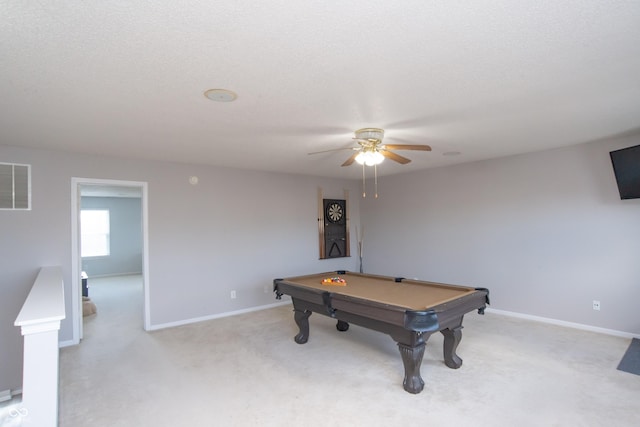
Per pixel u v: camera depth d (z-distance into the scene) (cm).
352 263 684
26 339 134
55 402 139
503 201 484
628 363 318
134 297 673
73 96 234
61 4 136
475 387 281
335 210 661
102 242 965
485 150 438
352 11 146
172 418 247
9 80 207
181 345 392
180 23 152
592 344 365
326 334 423
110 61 187
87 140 349
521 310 467
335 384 293
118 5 138
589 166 406
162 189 466
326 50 180
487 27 161
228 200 524
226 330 445
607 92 245
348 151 418
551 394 268
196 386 294
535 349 356
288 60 190
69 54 178
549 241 440
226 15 147
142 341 407
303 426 235
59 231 393
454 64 199
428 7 144
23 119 279
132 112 268
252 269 545
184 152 412
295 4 140
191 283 485
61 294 207
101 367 334
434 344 377
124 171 439
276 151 413
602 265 399
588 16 153
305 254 614
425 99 253
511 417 239
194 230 490
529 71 210
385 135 356
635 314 378
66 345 392
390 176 641
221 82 217
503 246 484
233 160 468
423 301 297
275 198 577
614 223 390
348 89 232
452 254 545
